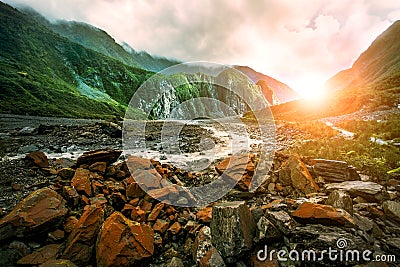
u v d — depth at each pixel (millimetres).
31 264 4047
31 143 17234
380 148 11180
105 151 8172
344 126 23000
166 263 4598
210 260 4230
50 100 111000
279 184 7512
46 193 5148
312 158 8977
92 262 4336
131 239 4320
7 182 6965
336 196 5402
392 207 5203
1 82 101688
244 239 4336
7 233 4301
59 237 4625
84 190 6012
